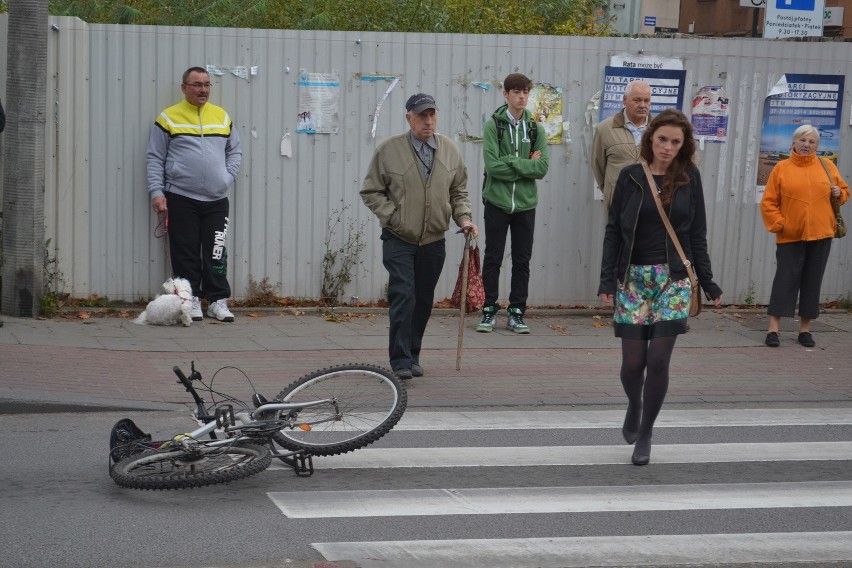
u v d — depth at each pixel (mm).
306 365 19281
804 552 11367
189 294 22234
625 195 13953
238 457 12953
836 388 19062
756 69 25281
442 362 20062
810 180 21828
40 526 11617
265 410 13570
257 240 23812
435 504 12656
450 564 10836
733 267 25859
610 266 14078
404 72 23953
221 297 22844
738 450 15250
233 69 23297
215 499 12695
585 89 24609
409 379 18625
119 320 22234
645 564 10961
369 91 23875
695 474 14086
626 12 38781
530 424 16375
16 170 21453
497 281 22609
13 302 21828
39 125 21531
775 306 22219
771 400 18219
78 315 22328
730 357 21266
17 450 14430
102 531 11508
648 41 24719
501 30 30609
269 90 23516
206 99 22469
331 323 22844
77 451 14453
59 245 22969
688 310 13914
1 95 22094
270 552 11016
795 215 21812
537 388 18438
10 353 18812
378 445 15148
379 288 24469
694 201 13844
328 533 11625
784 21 27469
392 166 17812
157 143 22422
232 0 29031
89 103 22875
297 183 23844
